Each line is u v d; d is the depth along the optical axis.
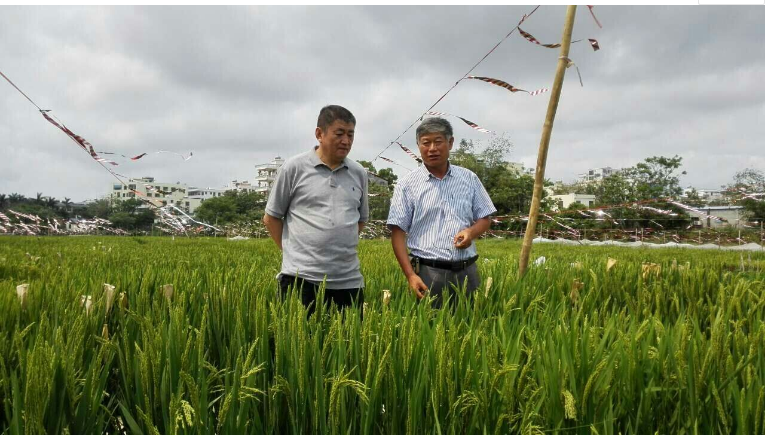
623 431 2.20
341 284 4.07
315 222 4.04
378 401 2.30
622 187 51.00
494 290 4.27
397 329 2.98
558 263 7.37
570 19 4.50
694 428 2.02
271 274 6.05
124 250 13.56
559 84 4.62
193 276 5.03
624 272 5.65
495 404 2.19
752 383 2.15
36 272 7.21
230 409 2.11
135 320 3.07
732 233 25.58
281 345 2.60
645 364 2.44
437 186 4.73
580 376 2.24
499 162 55.16
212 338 3.20
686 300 4.68
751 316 3.53
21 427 2.07
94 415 2.28
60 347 2.47
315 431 2.18
